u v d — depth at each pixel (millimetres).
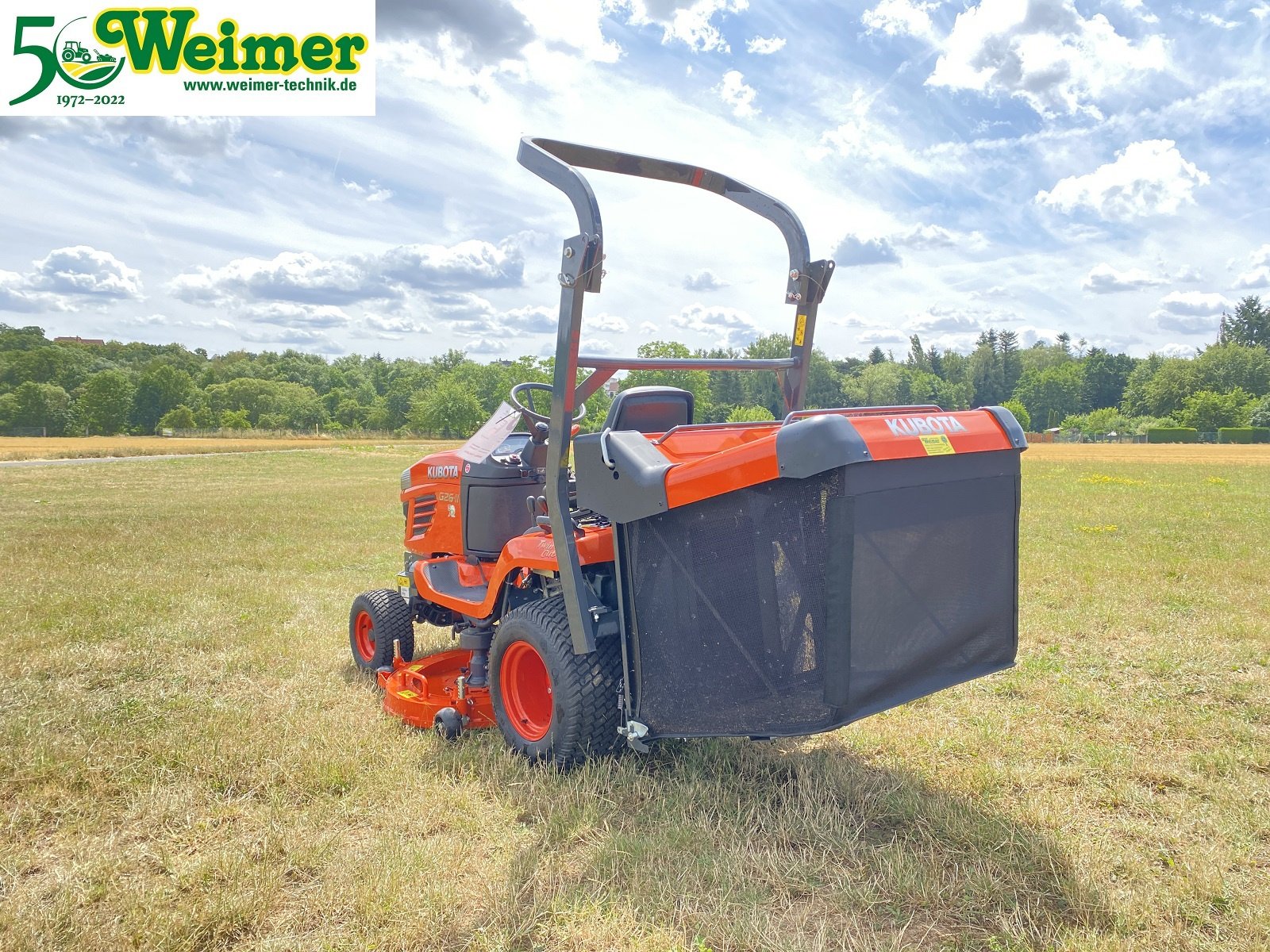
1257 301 132000
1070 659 5750
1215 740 4266
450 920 2746
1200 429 99562
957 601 3262
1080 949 2561
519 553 4145
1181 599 7445
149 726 4438
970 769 3898
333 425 116125
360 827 3402
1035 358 152750
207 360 173875
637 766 3865
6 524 13820
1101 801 3607
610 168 4129
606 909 2826
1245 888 2918
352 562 9969
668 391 4000
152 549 10914
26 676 5402
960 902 2828
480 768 3898
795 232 4176
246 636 6355
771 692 3080
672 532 3322
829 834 3240
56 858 3246
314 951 2605
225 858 3062
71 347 145625
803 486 2916
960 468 3223
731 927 2668
